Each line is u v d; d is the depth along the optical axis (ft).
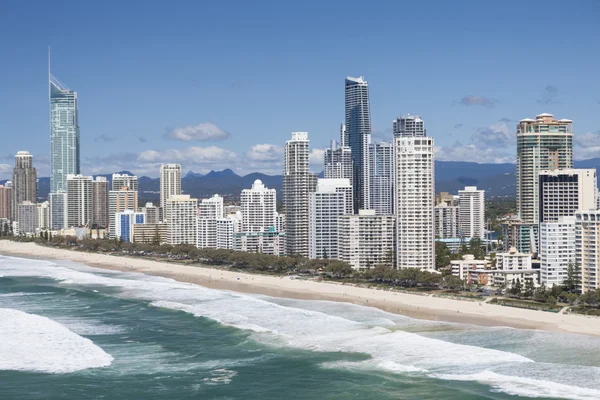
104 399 587.68
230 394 605.31
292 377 649.61
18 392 597.93
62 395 593.42
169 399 591.37
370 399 588.50
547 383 617.21
